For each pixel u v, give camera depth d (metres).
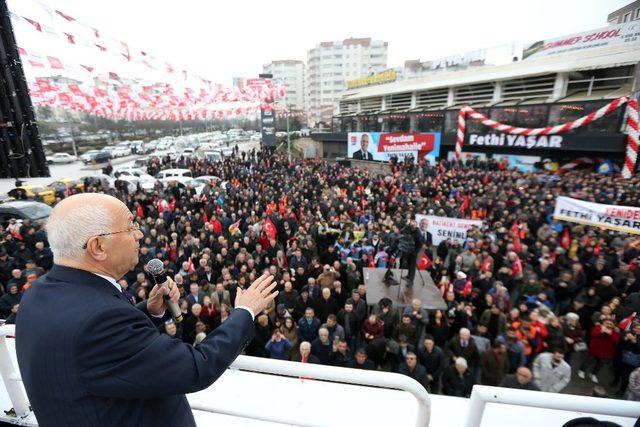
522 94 23.19
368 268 7.84
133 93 15.19
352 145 26.86
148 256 7.77
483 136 21.94
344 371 1.13
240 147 49.59
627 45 17.97
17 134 17.05
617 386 5.29
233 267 7.34
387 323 5.98
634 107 15.27
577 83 20.39
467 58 29.25
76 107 16.27
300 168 22.06
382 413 1.55
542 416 1.55
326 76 72.44
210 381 0.86
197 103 16.72
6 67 15.93
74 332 0.78
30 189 15.09
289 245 9.27
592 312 6.04
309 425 1.25
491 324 5.61
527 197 12.55
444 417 1.54
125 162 34.03
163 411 0.93
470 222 9.19
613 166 17.00
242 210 11.45
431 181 16.61
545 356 4.39
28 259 8.01
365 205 12.78
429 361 4.95
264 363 1.16
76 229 0.88
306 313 5.72
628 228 7.48
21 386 1.61
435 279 7.79
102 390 0.78
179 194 15.11
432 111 26.12
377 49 71.88
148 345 0.83
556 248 7.61
